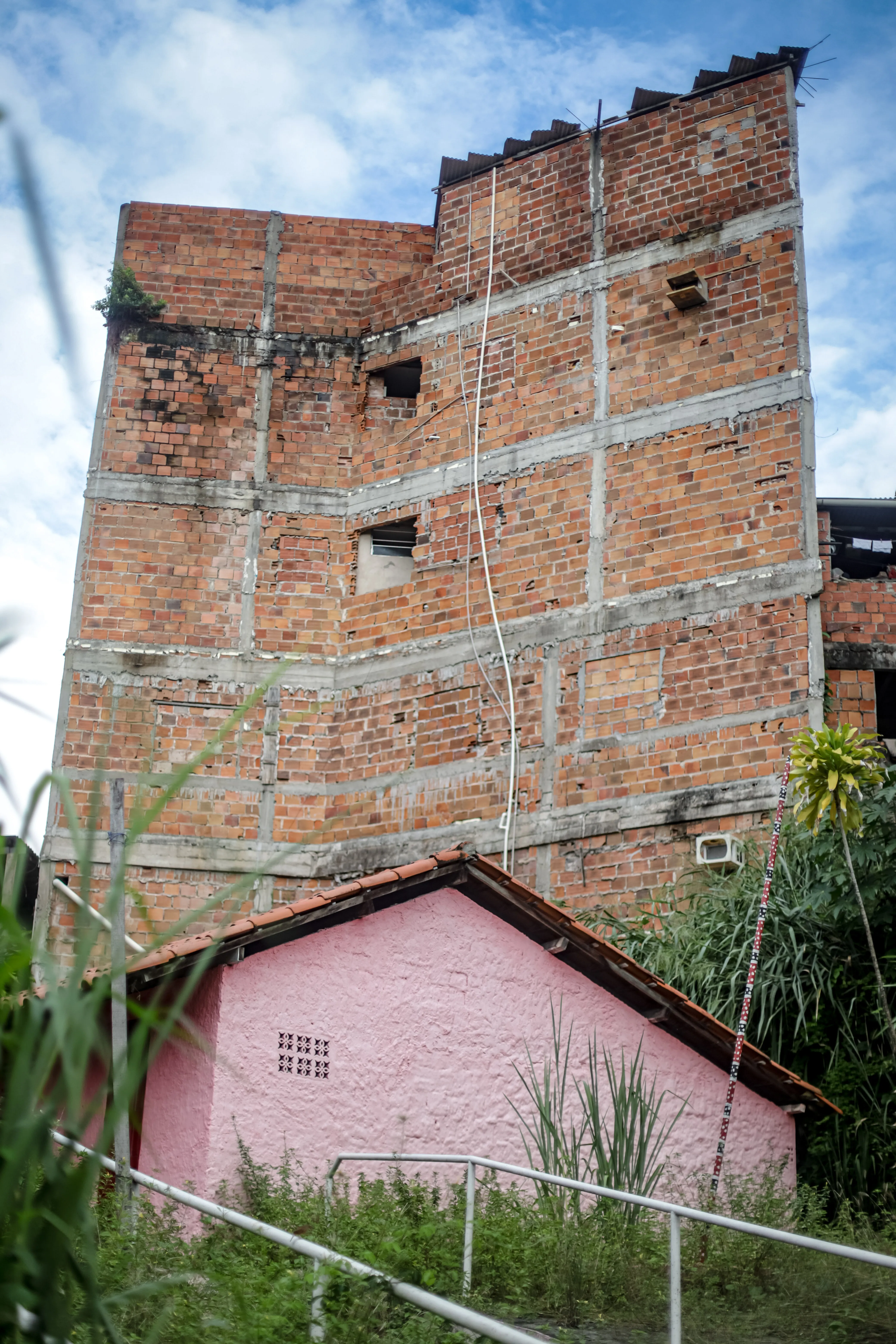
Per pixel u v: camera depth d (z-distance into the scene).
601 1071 9.84
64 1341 1.84
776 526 14.35
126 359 17.61
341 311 18.03
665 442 15.30
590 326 16.25
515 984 9.92
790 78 16.02
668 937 11.91
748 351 15.10
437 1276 6.77
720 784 13.79
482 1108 9.48
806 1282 5.93
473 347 17.06
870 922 10.90
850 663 14.41
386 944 9.67
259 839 15.84
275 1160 8.75
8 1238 1.81
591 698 14.88
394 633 16.47
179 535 17.00
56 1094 1.77
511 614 15.73
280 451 17.42
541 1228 7.45
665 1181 9.46
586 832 14.37
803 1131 10.41
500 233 17.34
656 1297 6.43
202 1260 5.67
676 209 16.09
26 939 1.79
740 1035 9.53
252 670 16.56
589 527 15.51
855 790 10.60
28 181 1.33
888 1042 10.61
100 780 1.83
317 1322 4.59
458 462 16.69
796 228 15.26
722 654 14.24
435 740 15.72
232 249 18.14
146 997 8.77
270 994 9.15
